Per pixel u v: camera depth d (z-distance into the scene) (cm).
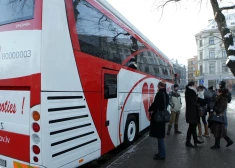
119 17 580
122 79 566
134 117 663
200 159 536
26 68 320
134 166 488
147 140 724
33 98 312
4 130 347
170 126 819
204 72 6038
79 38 386
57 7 340
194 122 621
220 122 616
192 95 629
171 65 1416
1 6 358
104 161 545
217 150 610
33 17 320
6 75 341
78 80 377
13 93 336
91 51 421
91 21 430
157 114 514
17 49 330
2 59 346
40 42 312
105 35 486
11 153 339
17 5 340
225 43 931
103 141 457
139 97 700
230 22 1107
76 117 371
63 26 348
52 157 322
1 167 353
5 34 347
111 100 497
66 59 351
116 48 538
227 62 900
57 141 331
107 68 483
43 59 311
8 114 342
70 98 357
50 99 319
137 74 686
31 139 316
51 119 321
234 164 504
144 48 779
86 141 397
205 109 778
